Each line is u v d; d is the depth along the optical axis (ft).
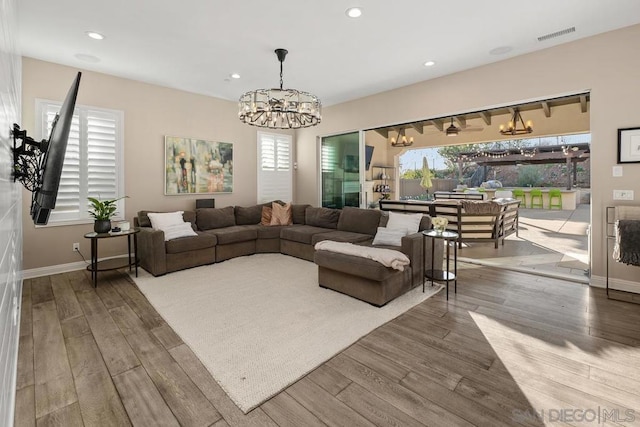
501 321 8.87
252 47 11.89
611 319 8.91
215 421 5.29
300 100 13.03
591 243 11.57
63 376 6.47
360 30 10.68
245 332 8.29
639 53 10.34
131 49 12.02
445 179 41.16
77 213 13.97
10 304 4.85
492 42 11.60
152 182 16.20
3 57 3.77
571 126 22.38
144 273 13.55
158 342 7.81
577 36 11.19
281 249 17.35
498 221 18.56
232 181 19.47
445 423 5.21
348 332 8.27
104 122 14.56
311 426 5.18
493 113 21.84
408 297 10.71
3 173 3.71
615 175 10.91
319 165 21.45
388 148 31.83
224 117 19.01
